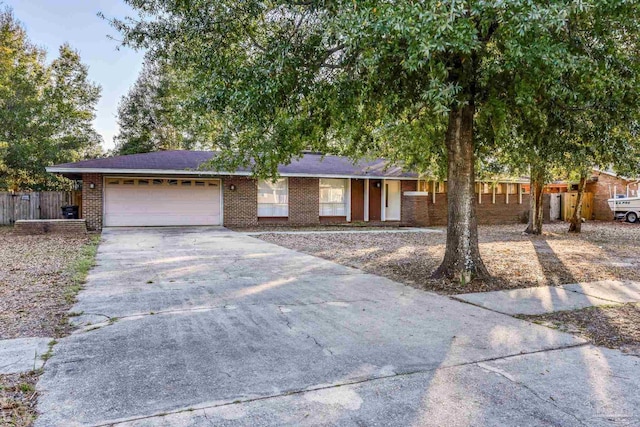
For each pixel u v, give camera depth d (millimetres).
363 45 5578
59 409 2949
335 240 13867
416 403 3092
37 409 2943
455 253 7340
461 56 6230
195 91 10664
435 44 4688
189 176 17984
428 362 3867
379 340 4457
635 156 9820
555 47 5133
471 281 7207
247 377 3516
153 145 36125
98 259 9609
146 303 5879
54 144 24062
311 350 4148
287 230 17391
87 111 28500
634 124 7211
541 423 2830
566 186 26219
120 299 6086
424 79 6668
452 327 4930
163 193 17875
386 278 7770
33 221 15148
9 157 22359
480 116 7820
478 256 7414
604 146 8328
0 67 23031
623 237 15570
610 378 3547
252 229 17562
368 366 3766
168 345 4254
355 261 9648
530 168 15266
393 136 11008
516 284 7320
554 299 6293
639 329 4891
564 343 4410
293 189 19828
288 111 7309
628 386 3395
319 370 3672
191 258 9898
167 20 7289
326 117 8023
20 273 7867
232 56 7055
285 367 3730
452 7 4531
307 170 19766
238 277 7758
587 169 12172
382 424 2805
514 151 10352
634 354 4117
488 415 2930
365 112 8258
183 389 3285
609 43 5938
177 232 15898
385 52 5539
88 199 16719
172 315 5320
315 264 9219
